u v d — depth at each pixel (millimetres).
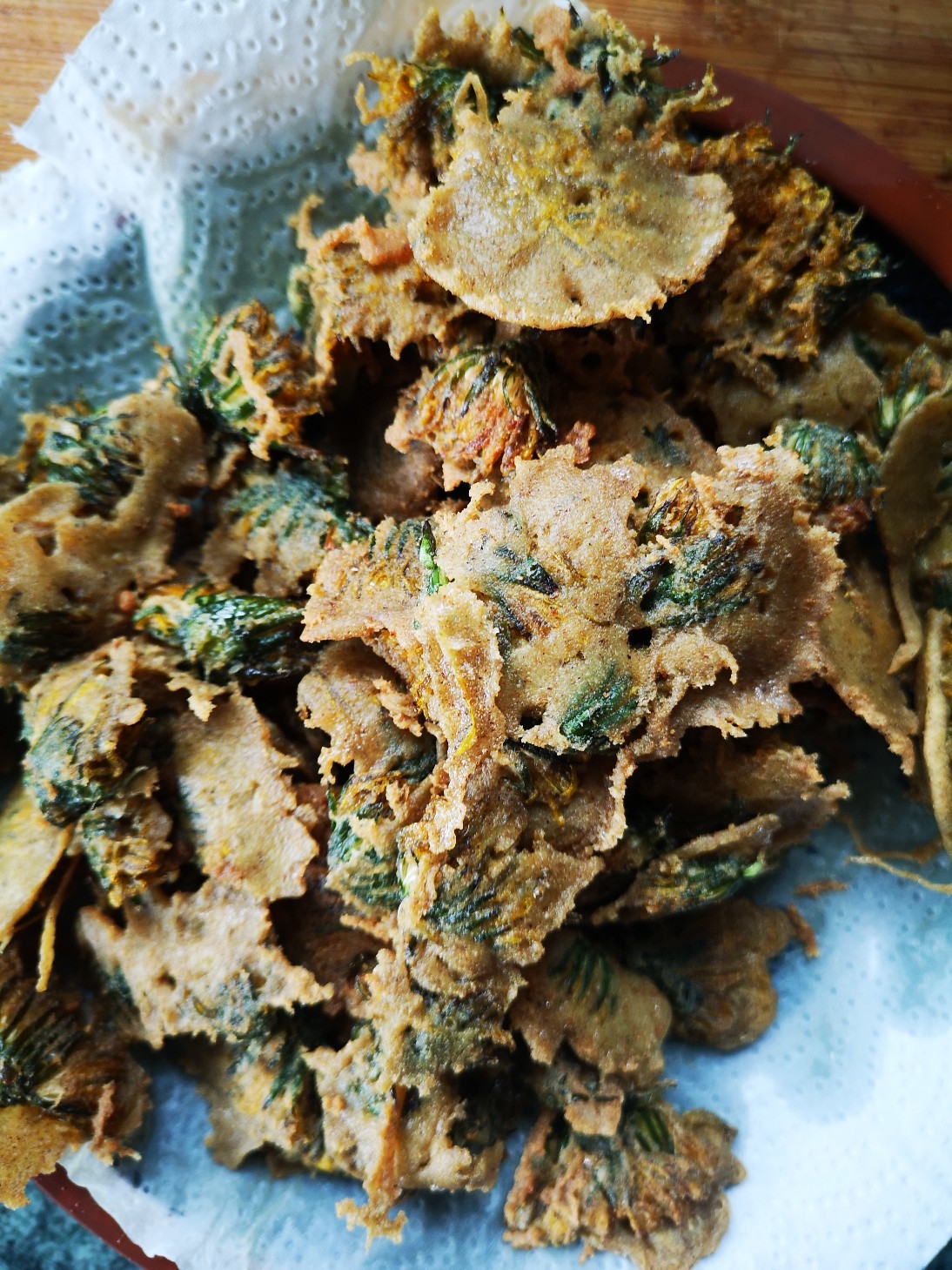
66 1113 133
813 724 141
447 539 117
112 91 134
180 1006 128
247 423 131
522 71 123
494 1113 137
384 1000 121
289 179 144
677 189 118
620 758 113
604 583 110
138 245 145
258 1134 134
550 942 127
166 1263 137
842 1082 143
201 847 126
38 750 121
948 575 136
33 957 135
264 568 135
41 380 147
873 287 131
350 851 122
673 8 141
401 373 135
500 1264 135
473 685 108
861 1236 134
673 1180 133
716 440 137
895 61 141
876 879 149
